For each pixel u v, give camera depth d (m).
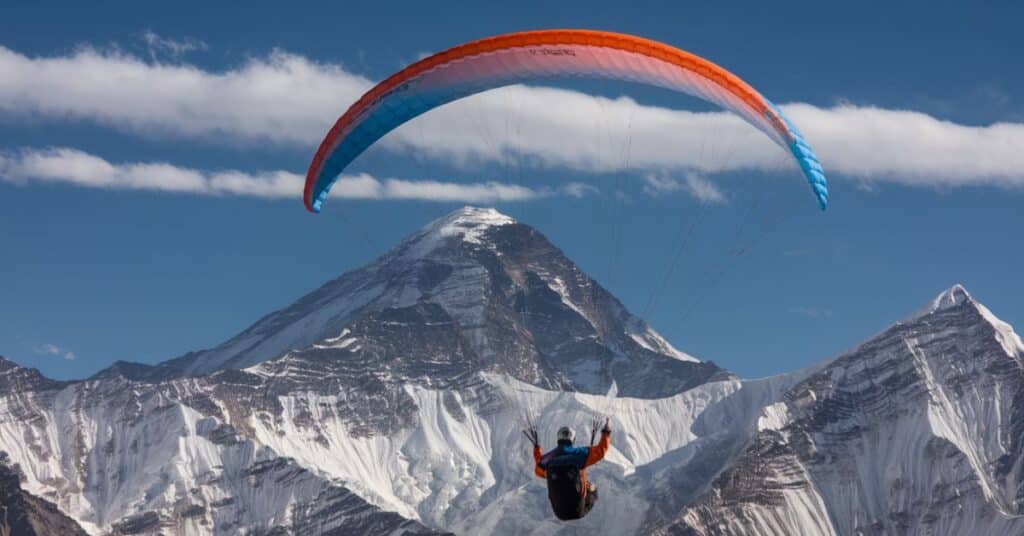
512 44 54.97
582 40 54.16
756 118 54.94
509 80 56.88
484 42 55.62
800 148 55.28
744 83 54.34
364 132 60.88
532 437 47.06
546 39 54.50
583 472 46.25
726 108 56.47
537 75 56.28
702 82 54.19
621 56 54.25
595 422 47.00
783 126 54.72
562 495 45.88
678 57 53.59
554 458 46.31
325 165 62.66
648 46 53.72
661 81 55.00
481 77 56.81
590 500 46.47
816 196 55.59
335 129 61.34
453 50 56.34
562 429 47.19
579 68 55.34
